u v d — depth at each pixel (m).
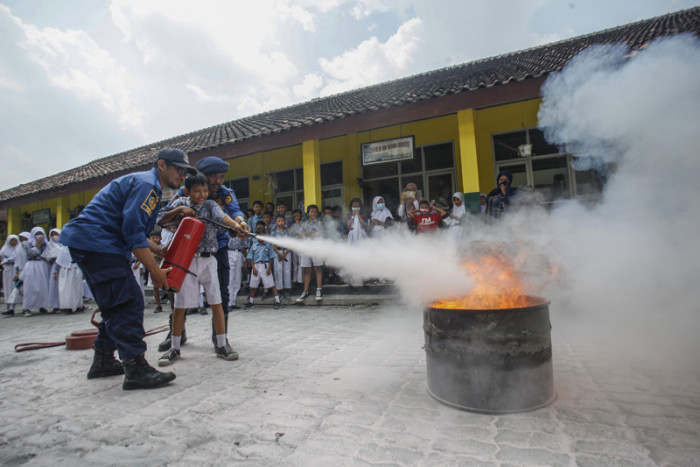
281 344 4.41
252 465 1.88
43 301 8.73
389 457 1.90
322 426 2.28
